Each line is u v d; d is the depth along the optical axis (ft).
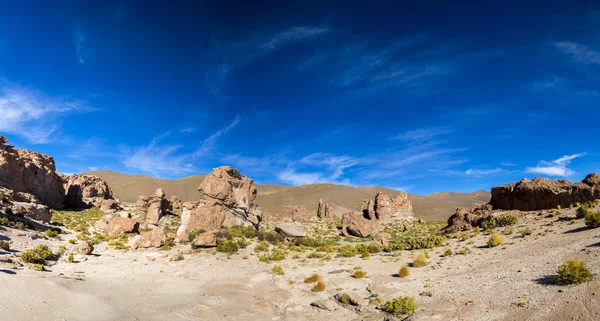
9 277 68.28
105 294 78.95
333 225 304.71
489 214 163.22
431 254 127.03
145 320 64.69
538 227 125.39
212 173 230.48
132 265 121.29
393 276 100.01
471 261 102.17
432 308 66.28
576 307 51.16
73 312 61.93
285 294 90.94
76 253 128.98
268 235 195.21
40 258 100.73
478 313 59.26
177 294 90.17
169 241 164.25
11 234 126.11
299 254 156.76
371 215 282.97
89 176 355.97
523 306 57.52
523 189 160.97
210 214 208.74
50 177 279.49
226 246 154.61
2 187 206.90
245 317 72.18
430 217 498.69
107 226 199.00
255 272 119.96
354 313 71.87
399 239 202.69
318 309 76.69
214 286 100.53
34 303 59.98
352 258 139.85
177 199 342.64
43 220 187.73
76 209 301.84
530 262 84.28
